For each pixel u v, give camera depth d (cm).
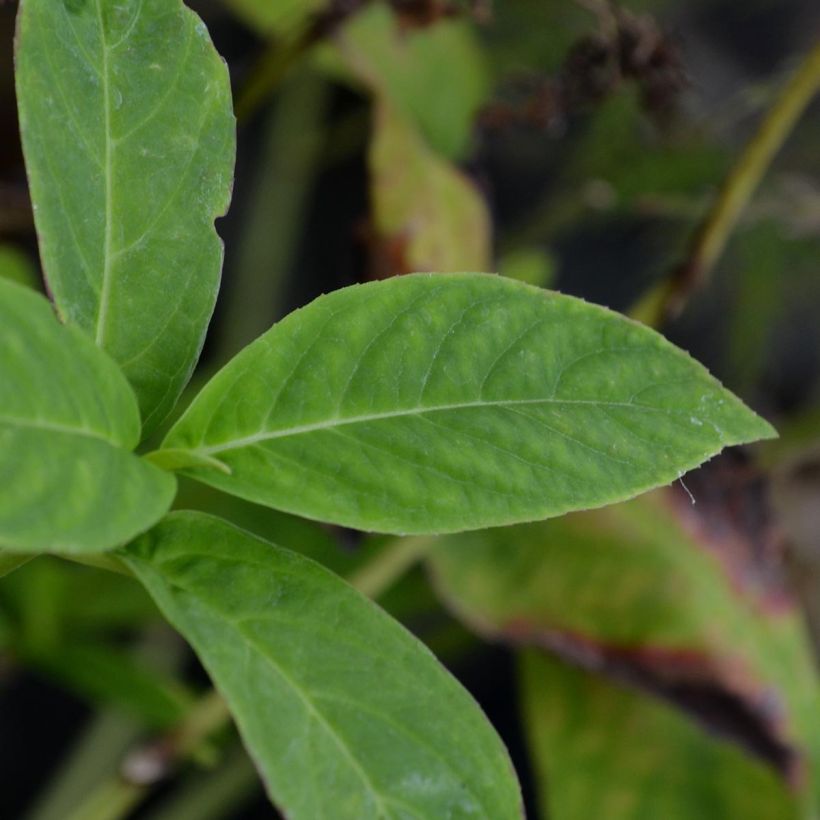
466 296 44
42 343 41
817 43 64
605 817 67
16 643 73
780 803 66
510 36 90
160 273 44
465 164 75
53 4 43
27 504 40
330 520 43
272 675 43
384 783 43
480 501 43
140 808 91
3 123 68
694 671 64
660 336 44
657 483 43
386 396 44
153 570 43
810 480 82
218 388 44
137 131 44
